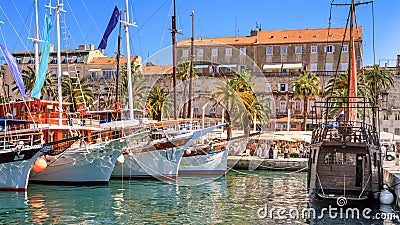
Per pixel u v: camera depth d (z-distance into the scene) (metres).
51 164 26.77
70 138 25.31
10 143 26.27
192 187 27.50
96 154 26.67
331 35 76.38
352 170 21.33
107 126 27.75
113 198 22.95
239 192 26.02
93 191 25.12
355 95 29.20
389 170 25.53
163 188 26.80
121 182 29.03
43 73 28.69
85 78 75.19
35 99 28.52
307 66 76.06
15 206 20.42
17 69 26.34
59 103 29.05
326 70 75.25
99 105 68.81
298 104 69.94
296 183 31.02
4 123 25.78
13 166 24.19
